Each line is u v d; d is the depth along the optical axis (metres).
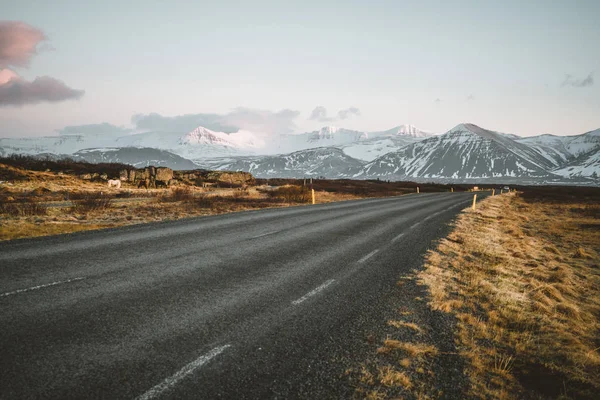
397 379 3.03
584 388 3.18
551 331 4.37
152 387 2.68
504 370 3.31
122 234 8.93
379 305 4.70
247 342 3.48
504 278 6.61
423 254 7.94
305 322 4.03
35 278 5.02
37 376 2.71
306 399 2.69
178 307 4.23
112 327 3.61
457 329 4.12
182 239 8.48
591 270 8.63
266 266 6.31
